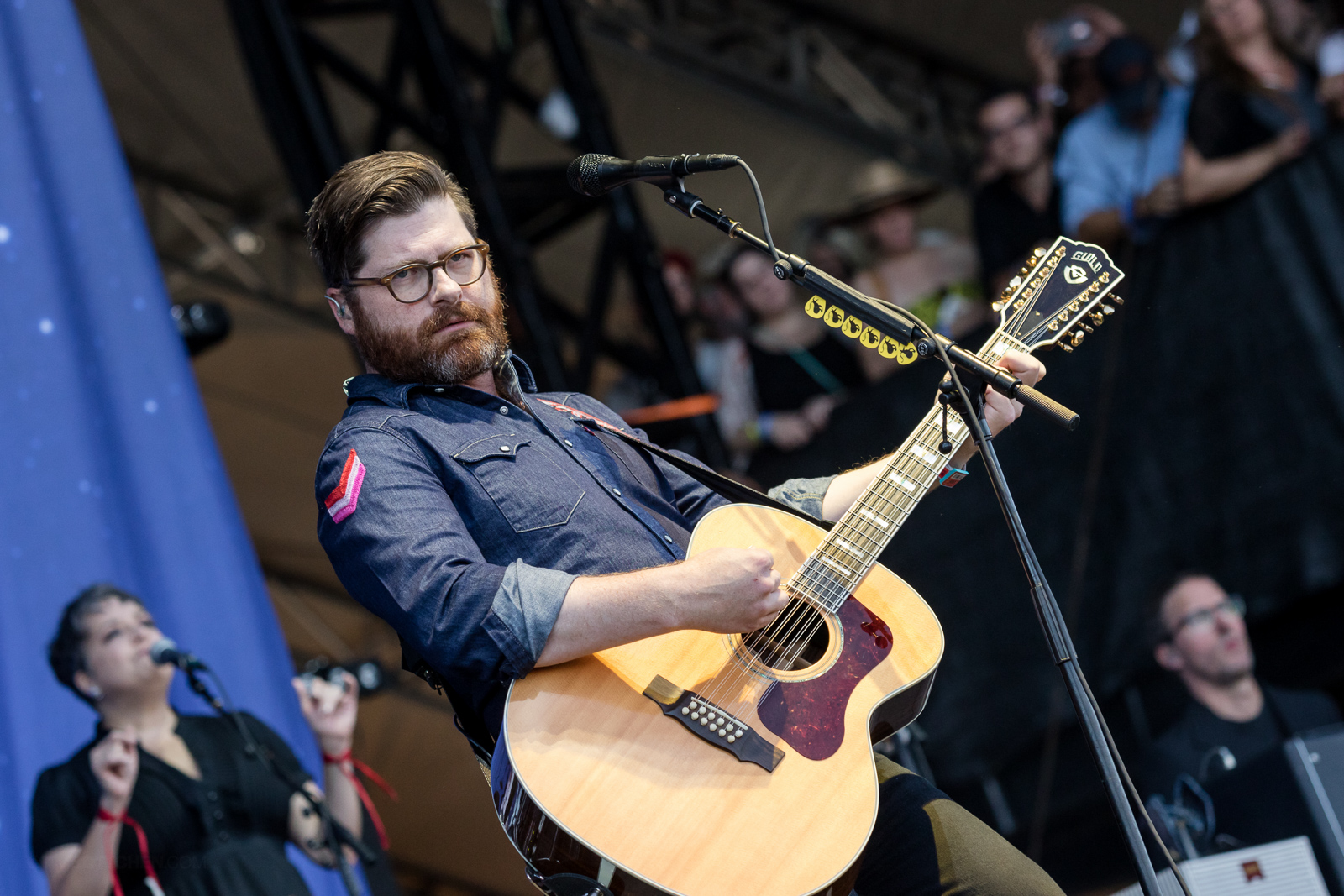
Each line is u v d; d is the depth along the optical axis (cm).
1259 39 780
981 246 923
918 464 337
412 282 316
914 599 314
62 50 605
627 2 1010
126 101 1060
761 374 1021
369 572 287
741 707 283
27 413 545
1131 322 809
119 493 552
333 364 1297
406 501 291
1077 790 793
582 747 271
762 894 256
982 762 824
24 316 558
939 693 846
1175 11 939
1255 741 719
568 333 987
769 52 1063
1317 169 743
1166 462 779
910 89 1073
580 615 270
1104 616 788
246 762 527
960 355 304
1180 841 537
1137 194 817
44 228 575
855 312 312
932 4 997
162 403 573
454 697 307
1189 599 743
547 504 306
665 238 1127
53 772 502
